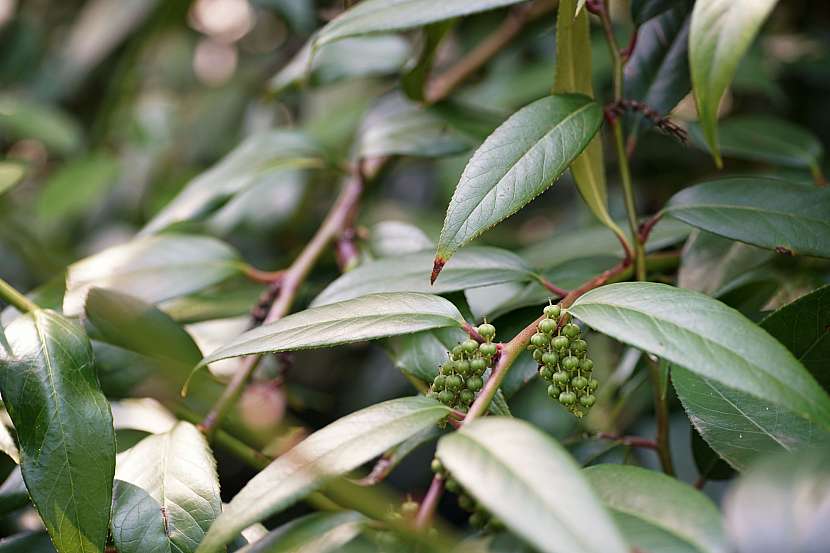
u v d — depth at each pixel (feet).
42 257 3.59
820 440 1.89
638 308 1.76
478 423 1.65
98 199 4.30
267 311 2.49
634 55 2.30
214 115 4.55
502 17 3.58
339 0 3.02
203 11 5.05
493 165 1.89
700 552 1.62
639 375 2.39
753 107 3.74
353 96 3.90
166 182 4.26
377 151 2.57
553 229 3.82
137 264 2.39
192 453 1.98
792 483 1.66
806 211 2.03
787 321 1.98
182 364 2.19
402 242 2.49
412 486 3.34
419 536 1.75
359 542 1.78
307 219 4.00
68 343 1.98
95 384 1.96
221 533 1.66
